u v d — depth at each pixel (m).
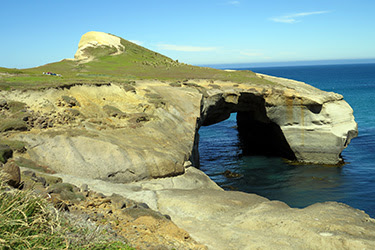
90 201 10.70
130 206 11.03
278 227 11.42
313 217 11.84
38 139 22.28
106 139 24.52
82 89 33.16
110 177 21.70
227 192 17.47
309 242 10.12
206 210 13.77
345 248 9.55
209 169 40.62
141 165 23.03
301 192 31.62
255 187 33.53
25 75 41.50
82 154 22.17
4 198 6.27
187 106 37.81
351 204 27.91
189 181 23.97
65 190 10.94
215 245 10.27
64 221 7.11
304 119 44.56
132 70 69.06
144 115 31.48
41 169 19.14
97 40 93.19
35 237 5.61
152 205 14.82
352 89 143.75
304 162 44.12
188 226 12.30
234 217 13.18
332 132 42.44
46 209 6.70
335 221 11.35
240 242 10.51
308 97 43.66
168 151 26.41
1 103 25.09
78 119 27.23
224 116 53.53
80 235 6.58
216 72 68.19
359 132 58.09
